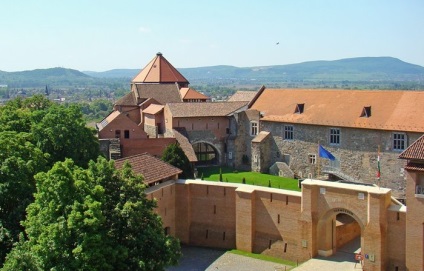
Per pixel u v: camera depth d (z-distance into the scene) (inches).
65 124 3058.6
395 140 3499.0
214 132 4554.6
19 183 2333.9
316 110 3996.1
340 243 2802.7
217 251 2883.9
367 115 3671.3
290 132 4109.3
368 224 2488.9
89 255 1820.9
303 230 2662.4
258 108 4409.5
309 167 3996.1
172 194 2955.2
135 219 2014.0
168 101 5255.9
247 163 4451.3
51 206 1894.7
